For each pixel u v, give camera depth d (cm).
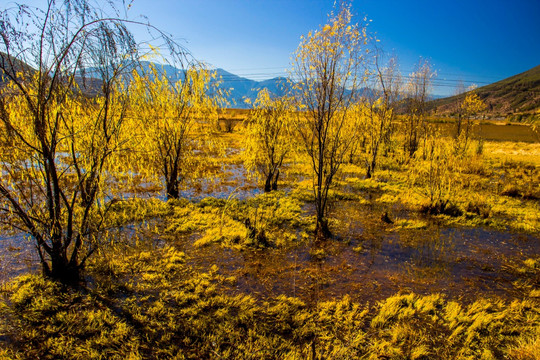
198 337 471
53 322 476
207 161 1503
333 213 1097
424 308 557
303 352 429
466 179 1539
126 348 437
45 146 513
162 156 1116
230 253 765
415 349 453
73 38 496
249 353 437
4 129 523
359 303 579
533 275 704
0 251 692
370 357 428
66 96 562
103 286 584
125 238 770
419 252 812
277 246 816
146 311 525
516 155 2623
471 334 487
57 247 573
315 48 788
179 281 626
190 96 1084
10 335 447
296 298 575
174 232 866
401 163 2125
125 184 1223
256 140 1302
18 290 539
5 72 447
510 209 1166
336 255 779
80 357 416
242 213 1029
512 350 452
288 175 1675
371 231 944
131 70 584
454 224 1020
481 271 721
